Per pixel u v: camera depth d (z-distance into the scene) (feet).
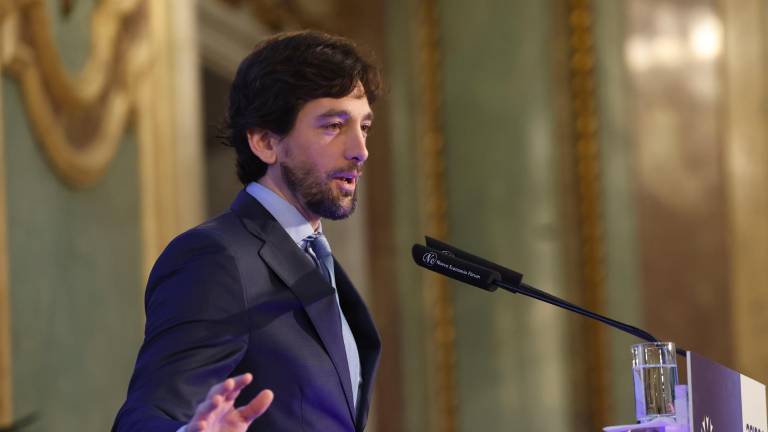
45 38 45.55
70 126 47.24
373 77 21.22
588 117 71.92
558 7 73.05
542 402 70.54
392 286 73.97
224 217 20.18
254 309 18.75
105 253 49.21
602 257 70.79
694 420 16.56
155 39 53.93
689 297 69.31
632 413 69.15
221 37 66.03
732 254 69.00
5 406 41.75
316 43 20.85
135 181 51.83
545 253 71.51
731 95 69.87
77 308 46.93
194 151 55.42
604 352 69.92
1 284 42.09
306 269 19.72
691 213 69.92
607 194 71.15
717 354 68.64
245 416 14.55
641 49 71.61
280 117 20.56
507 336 71.61
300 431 18.63
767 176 68.80
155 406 16.62
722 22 70.33
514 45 73.51
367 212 74.84
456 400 72.13
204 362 17.53
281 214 20.59
